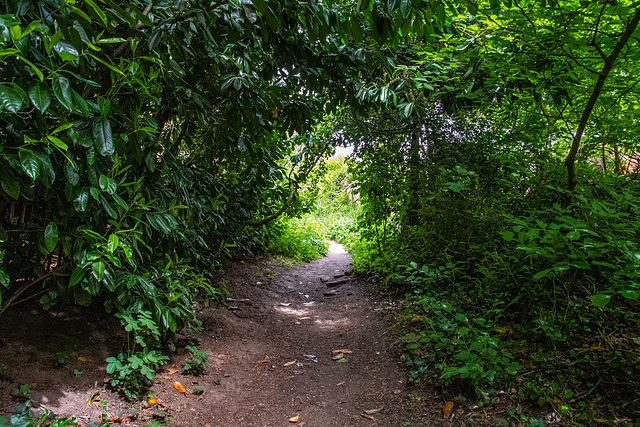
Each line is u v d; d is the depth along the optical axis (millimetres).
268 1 2195
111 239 2018
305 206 8539
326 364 3418
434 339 2943
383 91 3799
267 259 7695
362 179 6094
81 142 1682
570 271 2920
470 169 4496
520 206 3686
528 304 3061
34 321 2553
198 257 3973
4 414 1795
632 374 2189
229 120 3648
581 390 2205
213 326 3889
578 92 3447
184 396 2572
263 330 4223
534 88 3475
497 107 4605
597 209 2426
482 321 2811
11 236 2146
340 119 6359
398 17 1971
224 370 3115
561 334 2602
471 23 3369
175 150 3584
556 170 3627
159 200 2754
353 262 7320
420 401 2541
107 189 1926
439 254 4266
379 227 6246
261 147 4863
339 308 5090
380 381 2928
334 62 3600
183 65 2953
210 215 4391
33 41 1494
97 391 2215
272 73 3641
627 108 3900
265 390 2928
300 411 2639
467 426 2205
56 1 1460
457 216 4250
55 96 1442
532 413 2146
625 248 2137
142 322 2436
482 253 3758
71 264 2207
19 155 1463
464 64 3621
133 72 1833
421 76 3861
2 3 1431
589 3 2521
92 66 1957
